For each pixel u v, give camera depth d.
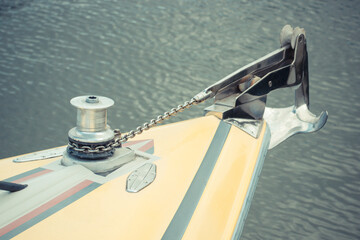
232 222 1.71
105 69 5.73
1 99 4.91
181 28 7.08
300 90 2.61
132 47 6.36
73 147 1.76
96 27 6.90
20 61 5.74
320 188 3.99
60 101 4.98
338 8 8.37
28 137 4.34
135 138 2.19
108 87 5.33
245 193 1.87
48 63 5.75
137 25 7.07
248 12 7.88
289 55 2.42
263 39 6.87
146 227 1.51
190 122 2.20
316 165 4.29
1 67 5.55
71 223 1.47
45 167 1.82
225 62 6.10
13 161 1.97
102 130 1.77
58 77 5.45
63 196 1.58
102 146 1.75
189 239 1.54
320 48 6.70
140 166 1.81
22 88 5.16
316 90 5.57
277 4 8.36
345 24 7.67
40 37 6.44
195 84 5.51
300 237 3.47
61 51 6.09
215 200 1.74
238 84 2.29
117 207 1.57
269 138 2.31
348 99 5.42
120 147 1.89
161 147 2.02
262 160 2.14
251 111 2.32
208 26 7.20
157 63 5.96
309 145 4.57
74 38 6.50
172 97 5.21
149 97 5.18
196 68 5.89
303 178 4.11
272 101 5.25
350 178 4.13
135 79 5.54
